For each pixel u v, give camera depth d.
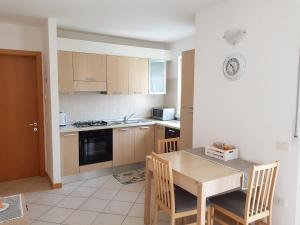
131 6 3.07
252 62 2.65
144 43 5.24
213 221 2.73
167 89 5.45
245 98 2.75
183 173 2.30
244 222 2.19
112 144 4.42
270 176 2.24
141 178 4.28
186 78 3.66
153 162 2.48
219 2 2.93
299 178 2.38
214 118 3.13
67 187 3.89
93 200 3.47
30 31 4.03
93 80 4.34
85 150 4.14
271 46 2.47
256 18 2.59
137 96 5.28
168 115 5.07
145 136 4.78
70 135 3.98
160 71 5.13
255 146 2.67
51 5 3.04
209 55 3.14
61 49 4.01
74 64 4.14
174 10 3.22
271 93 2.50
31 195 3.61
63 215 3.07
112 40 4.88
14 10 3.24
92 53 4.30
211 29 3.09
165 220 2.98
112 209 3.22
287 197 2.44
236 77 2.82
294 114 2.35
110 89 4.54
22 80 4.16
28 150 4.30
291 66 2.34
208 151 2.89
